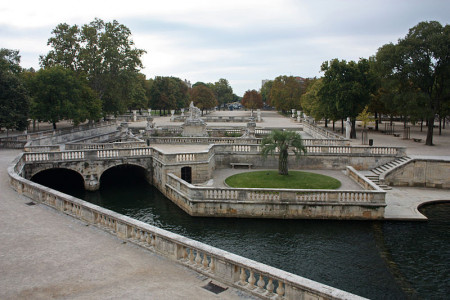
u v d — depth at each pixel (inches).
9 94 1902.1
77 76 2716.5
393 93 2044.8
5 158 1488.7
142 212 1204.5
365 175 1407.5
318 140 1690.5
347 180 1314.0
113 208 1248.2
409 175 1407.5
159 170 1411.2
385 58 1937.7
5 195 909.2
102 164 1430.9
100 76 2812.5
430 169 1400.1
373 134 2559.1
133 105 4466.0
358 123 3531.0
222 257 455.5
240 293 429.4
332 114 2379.4
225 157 1539.1
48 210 786.2
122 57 2832.2
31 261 522.6
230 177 1332.4
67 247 577.3
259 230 1032.2
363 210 1061.8
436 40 1747.0
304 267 824.3
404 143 2026.3
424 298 689.6
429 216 1104.8
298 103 4517.7
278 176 1316.4
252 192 1091.3
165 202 1300.4
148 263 517.7
